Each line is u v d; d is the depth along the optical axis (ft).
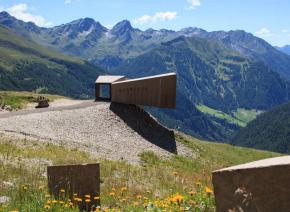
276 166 21.39
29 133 125.70
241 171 22.54
